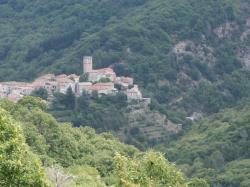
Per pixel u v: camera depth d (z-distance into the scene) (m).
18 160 99.81
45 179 104.88
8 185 99.44
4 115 107.50
